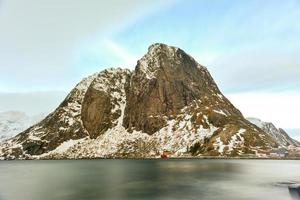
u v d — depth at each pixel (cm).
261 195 8612
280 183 11506
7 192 9662
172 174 15362
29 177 14875
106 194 9075
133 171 17700
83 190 9925
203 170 17638
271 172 16325
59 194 9175
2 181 13000
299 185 9925
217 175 14700
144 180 12738
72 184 11600
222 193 9081
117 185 11119
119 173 16475
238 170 17512
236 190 9669
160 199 8169
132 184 11381
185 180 12588
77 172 17738
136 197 8512
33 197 8706
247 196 8506
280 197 8225
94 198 8419
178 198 8338
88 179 13475
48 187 10781
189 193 9144
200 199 8162
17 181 12962
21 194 9244
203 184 11225
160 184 11281
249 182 11794
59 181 12762
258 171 16875
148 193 9169
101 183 11819
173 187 10450
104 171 18088
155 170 18038
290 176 14212
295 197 8188
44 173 17375
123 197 8544
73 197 8625
